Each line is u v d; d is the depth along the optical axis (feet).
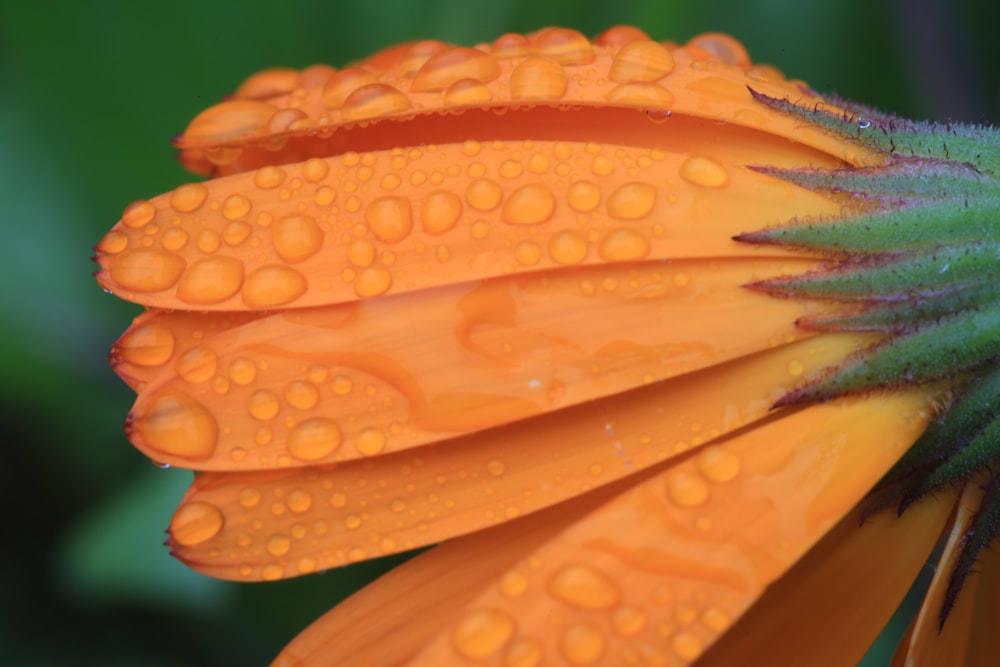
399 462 0.32
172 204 0.33
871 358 0.33
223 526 0.32
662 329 0.32
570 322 0.32
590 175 0.33
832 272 0.33
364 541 0.32
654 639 0.31
